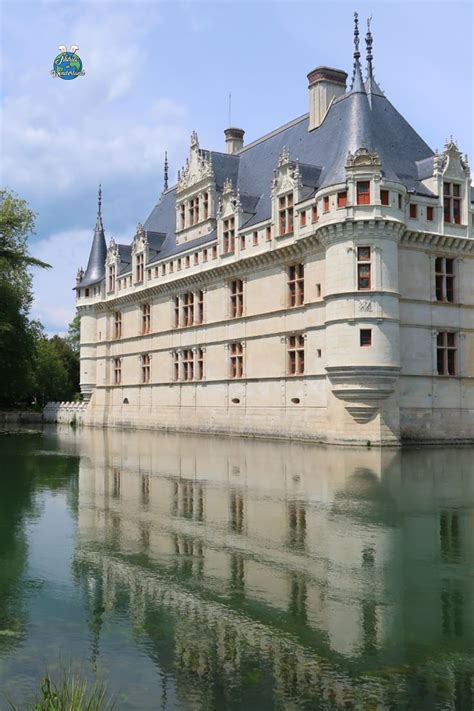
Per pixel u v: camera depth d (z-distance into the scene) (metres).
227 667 9.34
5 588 12.60
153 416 69.06
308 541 15.80
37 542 16.00
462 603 11.69
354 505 20.12
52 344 114.25
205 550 15.11
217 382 58.50
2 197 67.50
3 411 99.06
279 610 11.40
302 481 25.31
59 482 25.70
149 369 71.00
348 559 14.32
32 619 11.07
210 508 19.89
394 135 51.06
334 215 43.78
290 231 49.53
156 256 71.06
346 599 11.91
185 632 10.51
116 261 78.19
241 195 56.88
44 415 93.56
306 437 47.59
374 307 42.50
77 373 122.12
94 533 16.84
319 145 53.25
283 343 50.50
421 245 46.25
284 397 50.28
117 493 22.89
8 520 18.52
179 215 67.50
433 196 46.81
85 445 44.91
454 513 18.88
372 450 39.66
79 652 9.86
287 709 8.25
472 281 48.34
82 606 11.64
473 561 14.15
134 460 33.88
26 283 69.38
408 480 25.50
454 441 45.94
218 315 58.59
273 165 59.38
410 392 45.22
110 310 79.56
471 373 47.78
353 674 9.12
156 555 14.73
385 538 16.05
